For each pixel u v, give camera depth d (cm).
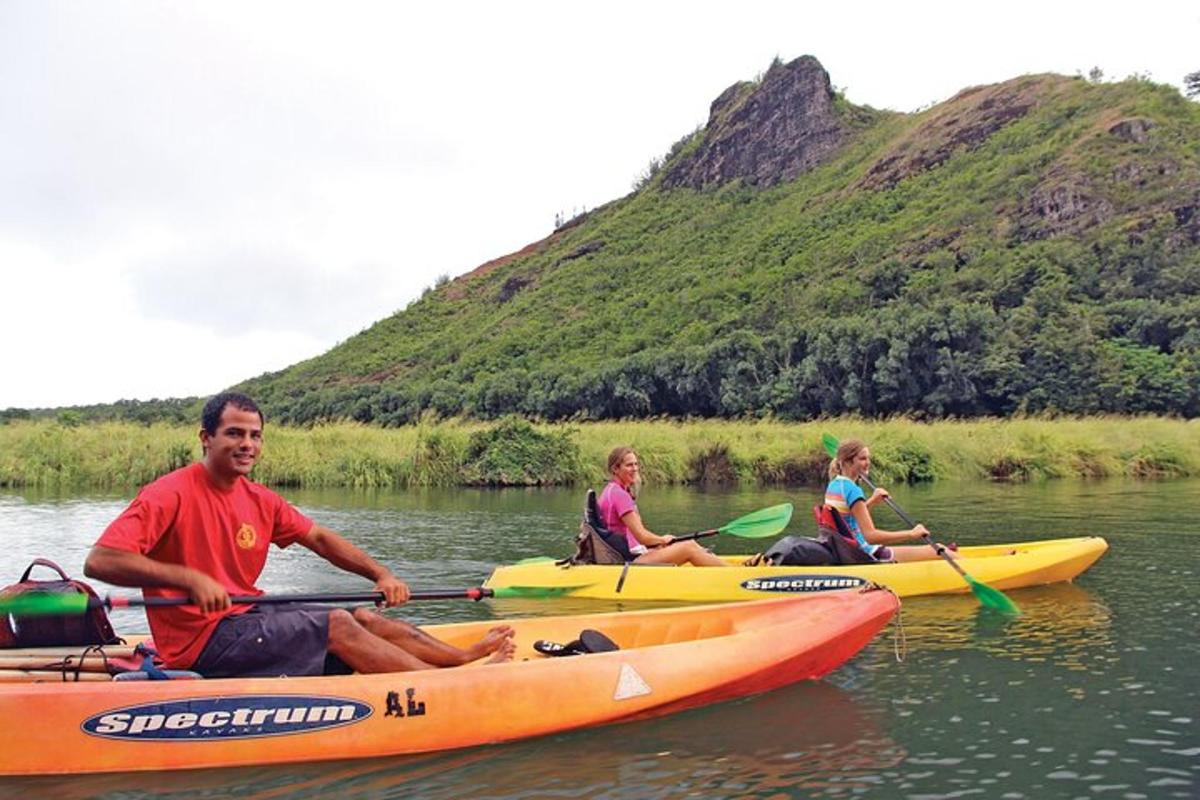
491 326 7106
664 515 1287
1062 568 751
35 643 414
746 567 724
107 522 1216
